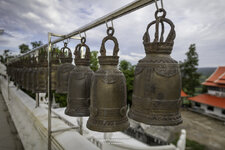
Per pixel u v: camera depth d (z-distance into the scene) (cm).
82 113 157
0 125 520
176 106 91
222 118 1734
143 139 944
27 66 347
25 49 1986
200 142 948
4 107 754
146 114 91
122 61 2364
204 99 2102
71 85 162
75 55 167
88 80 160
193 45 2408
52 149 217
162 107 88
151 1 102
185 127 1252
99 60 126
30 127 338
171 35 93
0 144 389
